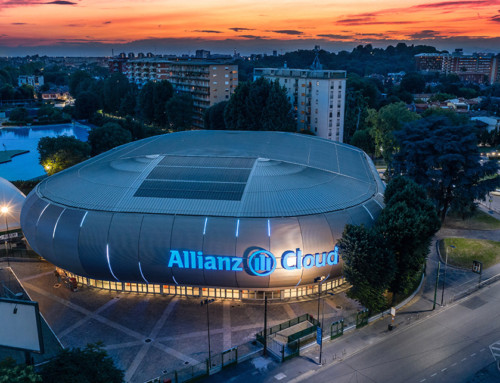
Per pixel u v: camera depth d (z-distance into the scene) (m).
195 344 50.84
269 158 69.56
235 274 54.47
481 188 84.00
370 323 55.62
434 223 59.25
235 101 144.75
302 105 149.88
